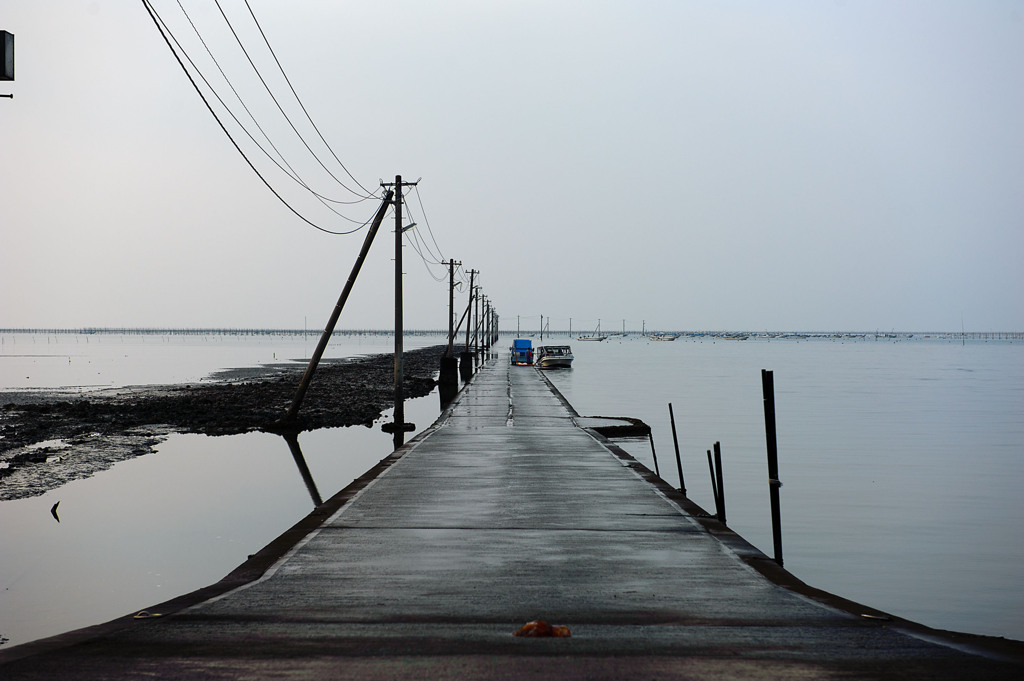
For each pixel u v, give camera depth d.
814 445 32.03
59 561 14.39
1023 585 13.59
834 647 7.10
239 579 9.80
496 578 9.82
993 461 27.89
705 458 28.64
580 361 129.88
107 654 6.84
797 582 9.73
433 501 15.17
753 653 6.90
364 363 113.62
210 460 27.72
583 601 8.80
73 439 31.89
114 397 53.12
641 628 7.75
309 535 12.29
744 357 152.38
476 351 106.69
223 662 6.61
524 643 7.19
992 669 6.47
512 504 14.87
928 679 6.22
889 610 12.29
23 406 44.34
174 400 49.09
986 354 178.62
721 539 12.07
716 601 8.83
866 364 119.56
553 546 11.59
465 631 7.61
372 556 10.95
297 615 8.20
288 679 6.18
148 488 22.27
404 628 7.71
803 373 92.38
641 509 14.42
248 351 175.12
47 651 6.93
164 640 7.28
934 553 15.70
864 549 15.99
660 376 84.19
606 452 22.47
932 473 25.38
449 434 27.16
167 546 15.64
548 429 28.81
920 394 60.12
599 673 6.33
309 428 37.16
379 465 20.08
